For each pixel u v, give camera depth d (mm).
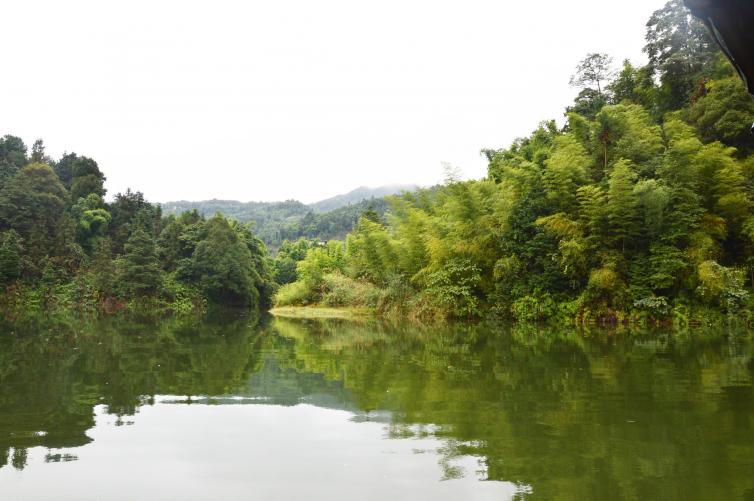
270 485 4746
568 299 20469
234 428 6641
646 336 15789
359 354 13602
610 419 6680
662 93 26922
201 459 5469
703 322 17844
